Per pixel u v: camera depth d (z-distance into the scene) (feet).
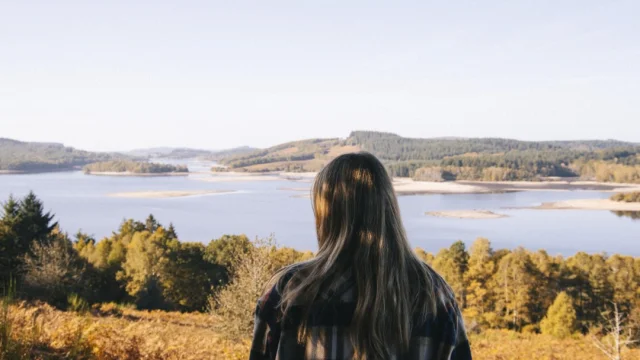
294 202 488.85
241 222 344.08
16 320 16.17
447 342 3.75
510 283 147.95
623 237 297.33
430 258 171.22
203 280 122.83
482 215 395.14
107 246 143.84
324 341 3.57
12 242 91.15
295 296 3.68
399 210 4.06
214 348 25.89
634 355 39.81
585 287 152.56
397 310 3.58
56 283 55.06
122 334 18.84
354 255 3.71
